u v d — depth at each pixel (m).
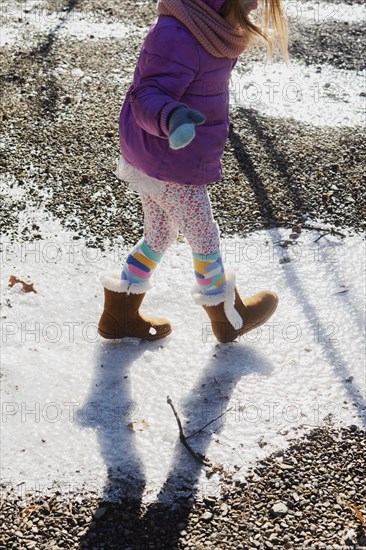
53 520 2.58
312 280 3.69
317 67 5.73
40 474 2.74
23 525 2.57
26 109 4.96
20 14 6.41
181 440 2.83
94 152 4.58
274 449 2.84
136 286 3.16
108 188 4.28
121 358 3.24
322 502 2.65
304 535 2.53
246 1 2.66
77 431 2.90
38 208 4.11
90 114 4.96
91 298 3.56
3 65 5.48
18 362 3.20
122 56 5.74
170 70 2.61
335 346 3.30
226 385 3.11
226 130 2.88
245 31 2.71
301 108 5.16
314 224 4.07
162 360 3.23
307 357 3.25
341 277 3.70
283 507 2.62
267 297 3.32
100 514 2.60
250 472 2.75
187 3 2.59
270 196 4.26
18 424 2.92
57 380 3.12
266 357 3.25
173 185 2.89
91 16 6.43
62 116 4.91
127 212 4.11
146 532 2.54
